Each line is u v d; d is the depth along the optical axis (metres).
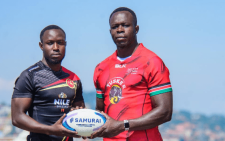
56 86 5.43
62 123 4.84
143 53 5.09
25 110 5.23
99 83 5.30
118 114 4.98
